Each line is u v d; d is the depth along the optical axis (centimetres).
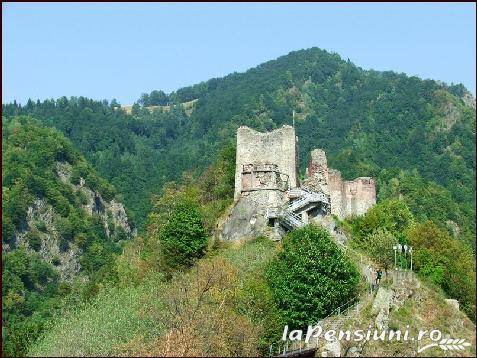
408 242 10050
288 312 7519
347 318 7388
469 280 9131
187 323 6881
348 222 11169
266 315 7406
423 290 8106
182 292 7650
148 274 9088
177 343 6694
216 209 10144
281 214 9425
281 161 10119
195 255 9344
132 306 7638
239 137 10275
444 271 9206
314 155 11262
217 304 7431
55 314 9038
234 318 7138
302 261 7756
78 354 6856
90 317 7512
